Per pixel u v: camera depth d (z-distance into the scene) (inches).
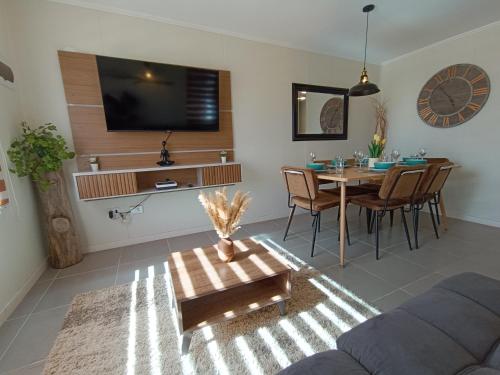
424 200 99.3
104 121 94.7
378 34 119.3
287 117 135.2
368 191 111.9
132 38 95.4
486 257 86.9
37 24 83.0
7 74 73.3
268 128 130.4
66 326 57.7
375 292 68.5
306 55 135.3
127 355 49.6
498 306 36.0
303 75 136.3
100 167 96.6
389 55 148.9
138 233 107.8
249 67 120.5
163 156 105.3
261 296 58.9
